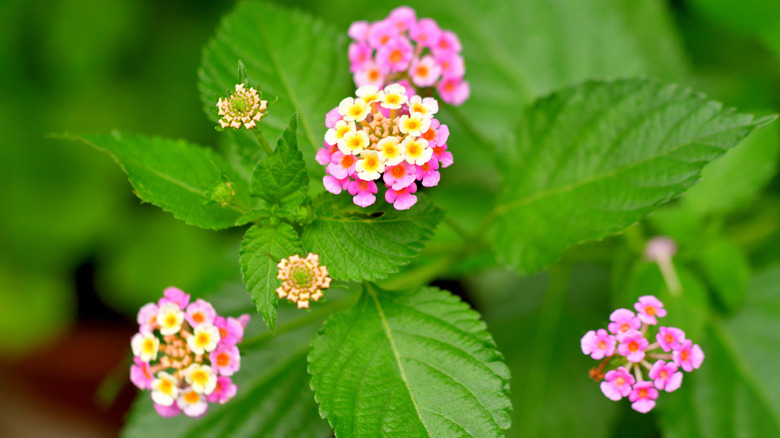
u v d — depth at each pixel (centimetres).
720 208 68
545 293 73
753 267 70
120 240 91
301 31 65
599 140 63
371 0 74
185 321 58
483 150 71
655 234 69
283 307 66
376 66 63
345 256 59
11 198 89
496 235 64
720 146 61
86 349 93
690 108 62
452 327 59
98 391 90
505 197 65
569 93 64
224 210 61
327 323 59
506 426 58
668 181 62
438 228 67
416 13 73
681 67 72
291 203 59
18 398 90
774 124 69
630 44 72
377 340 59
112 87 90
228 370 58
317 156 58
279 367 65
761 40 72
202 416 65
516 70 73
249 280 58
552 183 64
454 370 59
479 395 58
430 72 62
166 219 91
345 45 65
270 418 64
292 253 58
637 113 63
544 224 64
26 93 90
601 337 57
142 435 65
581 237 63
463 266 66
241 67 57
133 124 89
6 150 88
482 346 59
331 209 59
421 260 66
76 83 89
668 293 66
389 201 57
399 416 58
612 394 57
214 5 92
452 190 71
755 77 73
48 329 92
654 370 57
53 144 89
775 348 67
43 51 89
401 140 57
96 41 89
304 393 65
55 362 92
